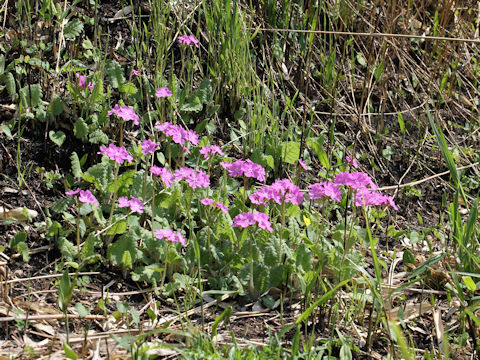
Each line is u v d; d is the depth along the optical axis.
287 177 3.44
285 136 3.53
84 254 2.56
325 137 3.76
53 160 3.07
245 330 2.42
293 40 4.18
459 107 4.38
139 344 2.15
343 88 4.09
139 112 3.46
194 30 4.00
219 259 2.64
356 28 4.45
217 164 3.25
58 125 3.18
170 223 2.83
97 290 2.52
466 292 2.75
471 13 5.00
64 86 3.40
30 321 2.28
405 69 4.36
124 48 3.77
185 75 3.72
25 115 3.07
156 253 2.61
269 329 2.25
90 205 2.72
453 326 2.64
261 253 2.71
